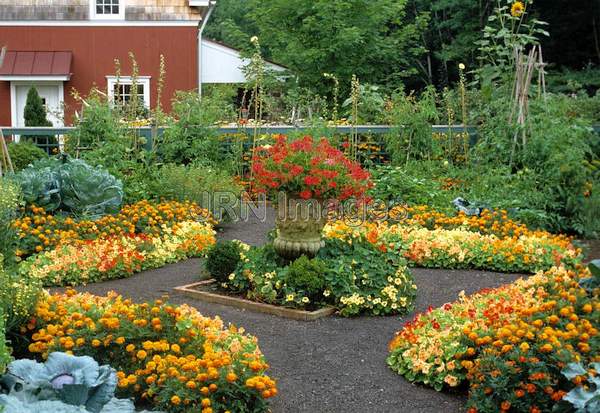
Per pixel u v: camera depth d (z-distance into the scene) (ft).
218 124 45.73
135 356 15.60
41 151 42.88
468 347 16.57
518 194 35.73
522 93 38.42
